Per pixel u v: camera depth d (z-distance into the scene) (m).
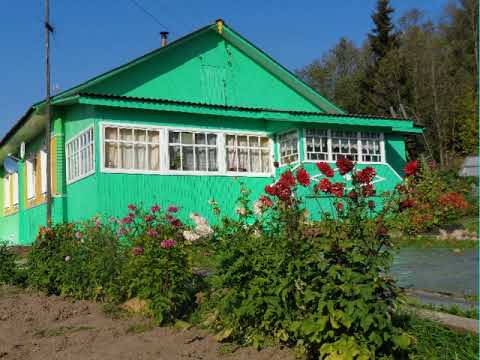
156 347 5.32
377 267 4.18
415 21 42.31
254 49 16.45
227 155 14.87
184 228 7.09
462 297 6.60
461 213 13.18
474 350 4.42
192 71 15.88
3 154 21.72
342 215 4.46
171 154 13.85
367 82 37.44
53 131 15.33
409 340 4.14
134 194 13.07
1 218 24.73
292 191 4.91
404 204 4.35
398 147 18.41
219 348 5.08
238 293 5.00
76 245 8.21
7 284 9.95
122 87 14.79
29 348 5.71
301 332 4.38
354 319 4.01
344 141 15.82
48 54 14.24
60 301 7.91
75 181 14.06
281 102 17.28
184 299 6.21
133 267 6.52
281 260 4.62
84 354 5.32
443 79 33.09
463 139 31.33
